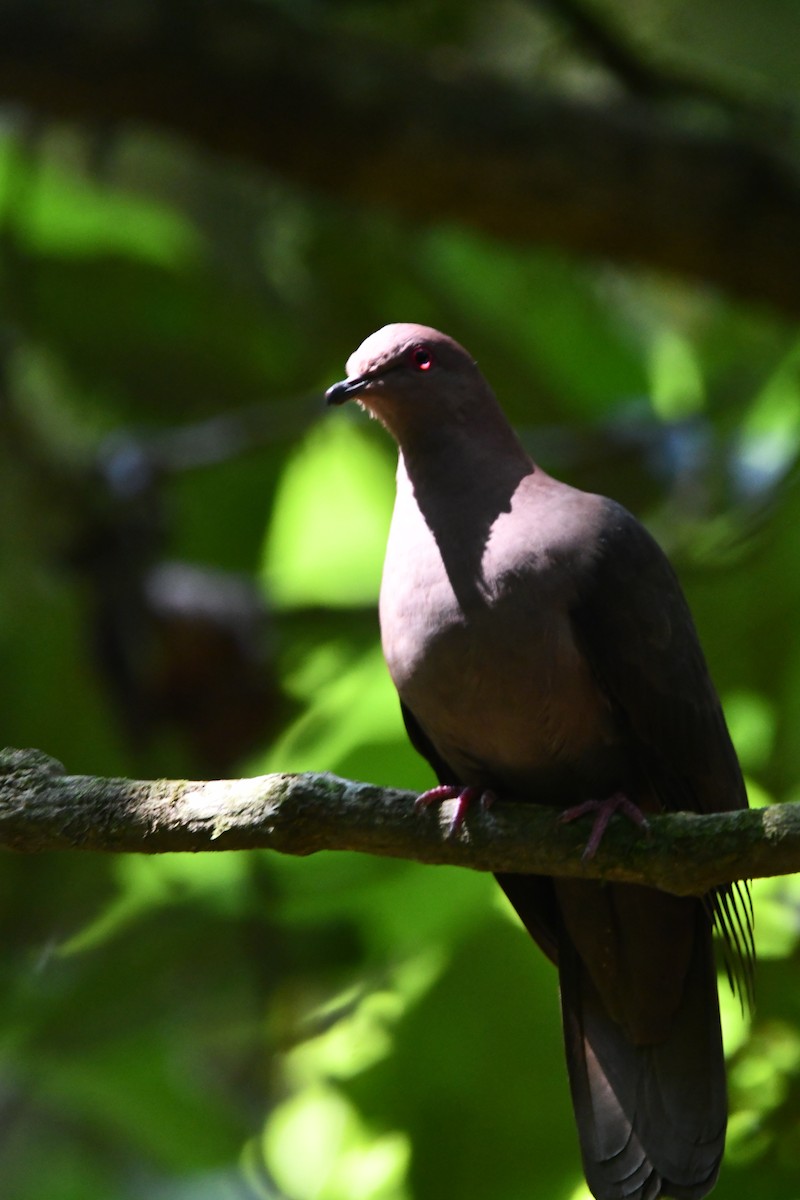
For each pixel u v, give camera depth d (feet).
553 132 35.53
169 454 43.29
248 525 44.21
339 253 45.01
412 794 22.90
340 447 45.16
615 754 26.78
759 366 42.65
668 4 41.63
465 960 32.50
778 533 37.47
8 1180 44.24
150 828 22.30
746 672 37.29
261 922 38.63
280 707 40.29
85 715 41.70
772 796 35.50
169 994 39.17
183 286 45.14
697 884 22.58
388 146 35.32
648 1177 26.40
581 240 36.52
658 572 26.96
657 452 42.91
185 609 40.11
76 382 45.55
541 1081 31.73
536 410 44.52
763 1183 29.86
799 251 36.11
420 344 27.61
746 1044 30.89
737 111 37.50
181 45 34.88
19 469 41.37
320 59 35.29
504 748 26.43
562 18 37.86
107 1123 41.42
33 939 40.96
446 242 46.01
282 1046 38.17
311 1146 36.35
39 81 35.14
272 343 45.85
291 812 22.21
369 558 43.68
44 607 41.55
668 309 48.67
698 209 35.78
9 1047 38.32
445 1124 31.63
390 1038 32.37
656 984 27.12
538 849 23.16
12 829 22.40
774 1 41.34
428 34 41.73
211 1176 41.42
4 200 45.14
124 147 46.16
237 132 35.73
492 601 25.68
